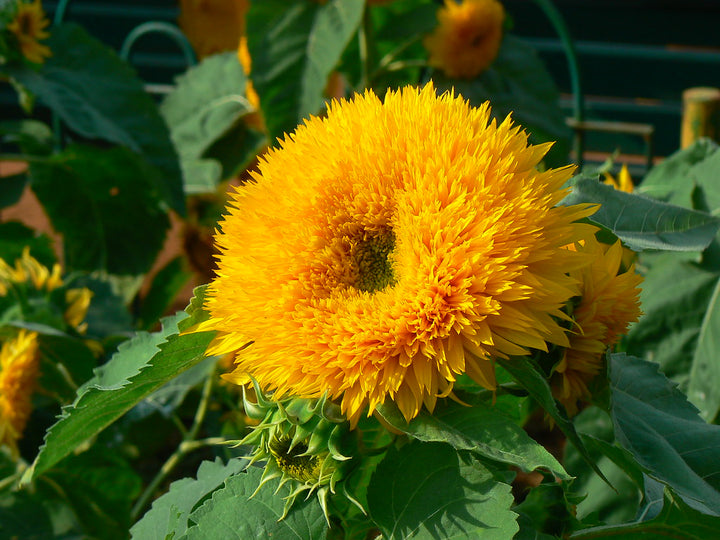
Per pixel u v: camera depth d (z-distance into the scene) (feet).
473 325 1.06
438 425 1.10
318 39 3.17
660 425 1.38
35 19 3.22
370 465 1.26
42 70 3.31
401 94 1.21
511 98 3.49
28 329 2.52
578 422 2.07
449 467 1.14
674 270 2.39
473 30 3.34
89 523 2.68
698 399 2.24
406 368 1.09
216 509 1.29
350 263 1.15
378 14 3.51
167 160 3.37
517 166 1.13
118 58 3.46
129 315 3.19
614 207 1.33
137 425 3.31
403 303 1.09
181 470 3.45
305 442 1.15
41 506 2.64
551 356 1.20
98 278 3.32
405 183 1.13
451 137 1.12
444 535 1.10
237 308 1.14
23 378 2.55
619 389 1.43
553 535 1.20
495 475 1.15
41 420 2.75
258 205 1.18
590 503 1.98
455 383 1.29
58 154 3.50
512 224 1.08
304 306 1.14
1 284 2.74
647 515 1.37
